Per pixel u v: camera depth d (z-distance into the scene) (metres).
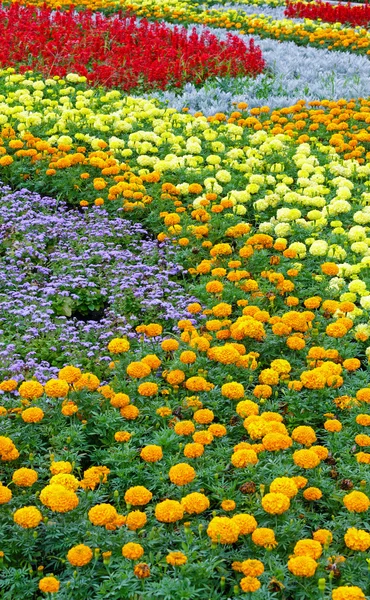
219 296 7.09
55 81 13.31
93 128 10.98
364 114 11.41
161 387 5.88
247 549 4.24
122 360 6.12
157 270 8.03
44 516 4.45
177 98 13.55
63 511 4.19
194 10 20.92
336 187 9.49
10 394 5.86
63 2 19.53
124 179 9.63
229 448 5.10
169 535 4.32
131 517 4.20
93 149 10.52
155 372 6.05
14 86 13.02
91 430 5.38
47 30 16.36
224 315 6.29
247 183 9.53
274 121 11.88
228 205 8.63
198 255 8.14
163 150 10.41
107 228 8.70
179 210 8.77
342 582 3.99
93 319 7.61
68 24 16.44
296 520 4.36
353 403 5.49
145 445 5.27
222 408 5.61
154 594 3.85
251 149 10.19
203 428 5.39
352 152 10.23
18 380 6.09
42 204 9.13
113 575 3.97
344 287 7.29
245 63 14.91
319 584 3.61
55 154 10.02
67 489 4.38
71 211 9.19
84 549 3.97
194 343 5.98
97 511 4.16
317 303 6.46
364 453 4.82
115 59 14.44
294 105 12.75
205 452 5.04
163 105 12.87
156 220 8.84
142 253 8.32
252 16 19.61
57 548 4.27
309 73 15.09
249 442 5.24
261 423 4.84
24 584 4.07
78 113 11.33
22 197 9.21
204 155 10.45
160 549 4.24
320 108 12.82
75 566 4.11
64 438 5.14
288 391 5.64
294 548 3.99
